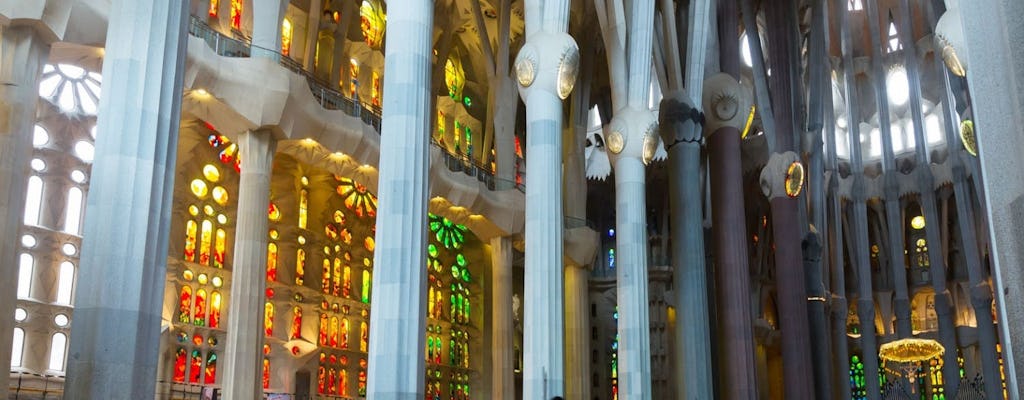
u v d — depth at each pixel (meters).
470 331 37.31
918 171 41.19
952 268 42.44
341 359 30.88
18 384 20.92
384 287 12.50
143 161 10.00
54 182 23.45
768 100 30.91
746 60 41.81
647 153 22.31
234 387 20.19
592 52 35.22
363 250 33.00
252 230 21.17
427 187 13.31
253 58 21.16
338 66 29.22
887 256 43.59
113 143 9.88
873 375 39.72
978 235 40.12
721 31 27.11
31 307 22.16
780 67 30.95
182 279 25.70
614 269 41.00
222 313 26.95
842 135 44.69
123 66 10.13
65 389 9.27
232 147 28.11
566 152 35.22
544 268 17.06
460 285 37.53
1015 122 3.52
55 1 15.59
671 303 39.19
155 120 10.21
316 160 25.00
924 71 43.84
